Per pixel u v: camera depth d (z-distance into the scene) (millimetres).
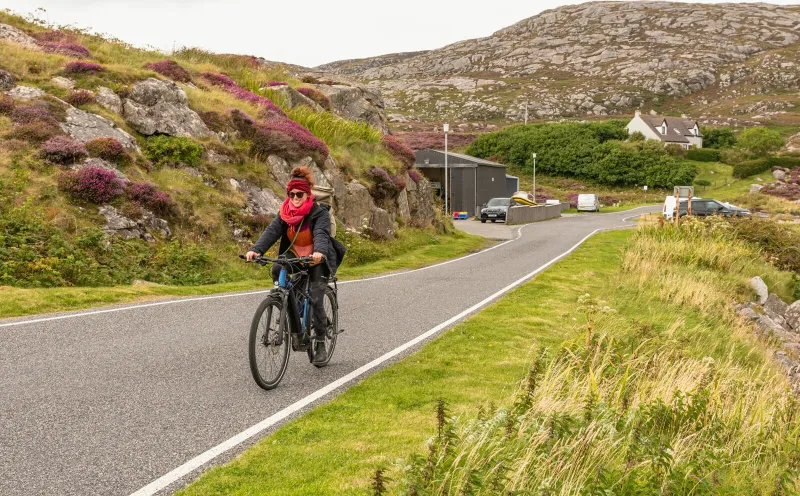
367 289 13539
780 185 78312
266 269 16031
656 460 4199
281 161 21578
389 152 29844
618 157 85438
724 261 20438
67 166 15391
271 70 34438
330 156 23781
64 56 20875
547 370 6410
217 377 6441
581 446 4301
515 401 5543
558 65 197500
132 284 12734
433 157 55625
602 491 3773
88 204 14633
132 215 14938
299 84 33531
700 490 4207
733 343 12047
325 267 6559
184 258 14656
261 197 19547
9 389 5676
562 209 63688
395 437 4930
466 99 167750
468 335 9078
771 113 145375
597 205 63562
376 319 10125
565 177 89062
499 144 93562
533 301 12305
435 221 30531
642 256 19906
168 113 19453
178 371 6574
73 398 5531
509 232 35781
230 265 15523
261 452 4547
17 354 6867
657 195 80938
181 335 8250
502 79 187375
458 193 55062
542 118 152250
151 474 4094
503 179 61469
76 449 4445
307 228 6340
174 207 16047
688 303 14477
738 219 25312
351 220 23266
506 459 3779
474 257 21766
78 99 17906
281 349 6301
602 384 6375
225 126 20953
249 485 3992
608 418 4797
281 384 6344
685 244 21688
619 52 198500
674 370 7184
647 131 102062
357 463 4387
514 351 8234
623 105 161125
